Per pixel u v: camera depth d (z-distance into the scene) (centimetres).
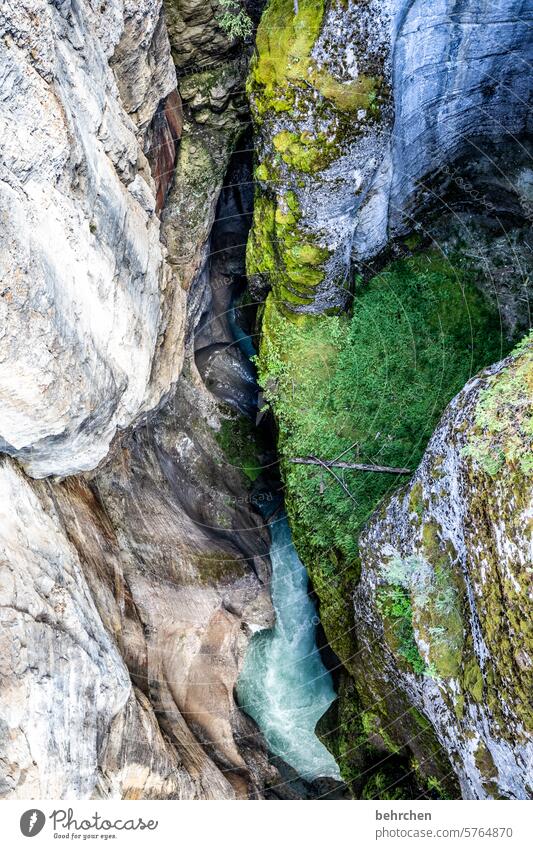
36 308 545
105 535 877
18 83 503
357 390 1035
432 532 759
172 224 1012
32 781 566
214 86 972
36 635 604
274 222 940
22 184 529
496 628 637
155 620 938
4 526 618
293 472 1043
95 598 770
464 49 857
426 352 1043
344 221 919
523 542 593
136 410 824
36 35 516
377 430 1026
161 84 873
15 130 509
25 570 619
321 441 1034
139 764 747
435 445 742
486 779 703
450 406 742
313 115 820
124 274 742
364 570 897
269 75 829
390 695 917
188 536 1044
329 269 965
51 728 600
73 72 605
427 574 767
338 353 1045
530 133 1007
